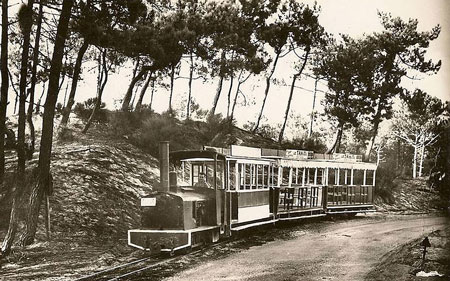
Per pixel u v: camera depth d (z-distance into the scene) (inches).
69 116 1053.2
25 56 639.1
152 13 946.1
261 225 858.1
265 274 501.4
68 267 525.3
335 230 849.5
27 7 650.2
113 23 772.6
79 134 983.0
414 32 1181.1
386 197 1268.5
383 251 636.7
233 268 530.3
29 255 581.0
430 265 548.1
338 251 637.3
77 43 1039.0
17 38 830.5
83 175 803.4
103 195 775.7
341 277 494.3
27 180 665.0
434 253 615.5
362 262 568.4
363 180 1149.1
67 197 743.7
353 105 1317.7
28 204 633.6
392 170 1322.6
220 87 1307.8
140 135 1039.6
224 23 1120.2
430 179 1229.1
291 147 1395.2
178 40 980.6
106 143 964.0
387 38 1218.0
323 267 540.4
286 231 837.2
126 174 862.5
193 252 619.2
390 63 1242.6
